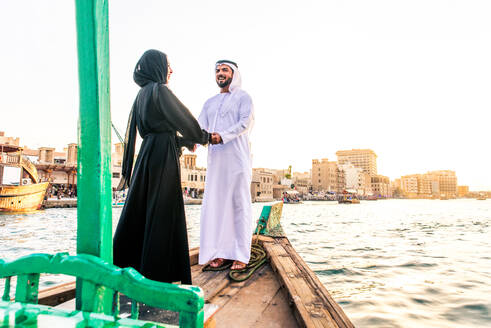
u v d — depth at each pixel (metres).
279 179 101.56
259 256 2.71
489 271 6.71
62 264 0.80
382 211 46.62
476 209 55.75
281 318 1.54
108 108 0.88
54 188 39.88
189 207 45.19
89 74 0.83
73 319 0.73
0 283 4.45
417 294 4.90
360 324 3.62
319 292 1.70
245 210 2.42
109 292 0.83
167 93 1.61
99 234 0.82
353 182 148.88
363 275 6.32
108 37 0.88
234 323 1.48
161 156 1.60
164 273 1.47
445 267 7.13
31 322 0.71
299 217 31.30
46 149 42.94
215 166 2.48
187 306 0.70
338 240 12.59
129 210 1.56
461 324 3.61
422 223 23.19
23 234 12.51
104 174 0.85
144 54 1.78
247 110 2.43
